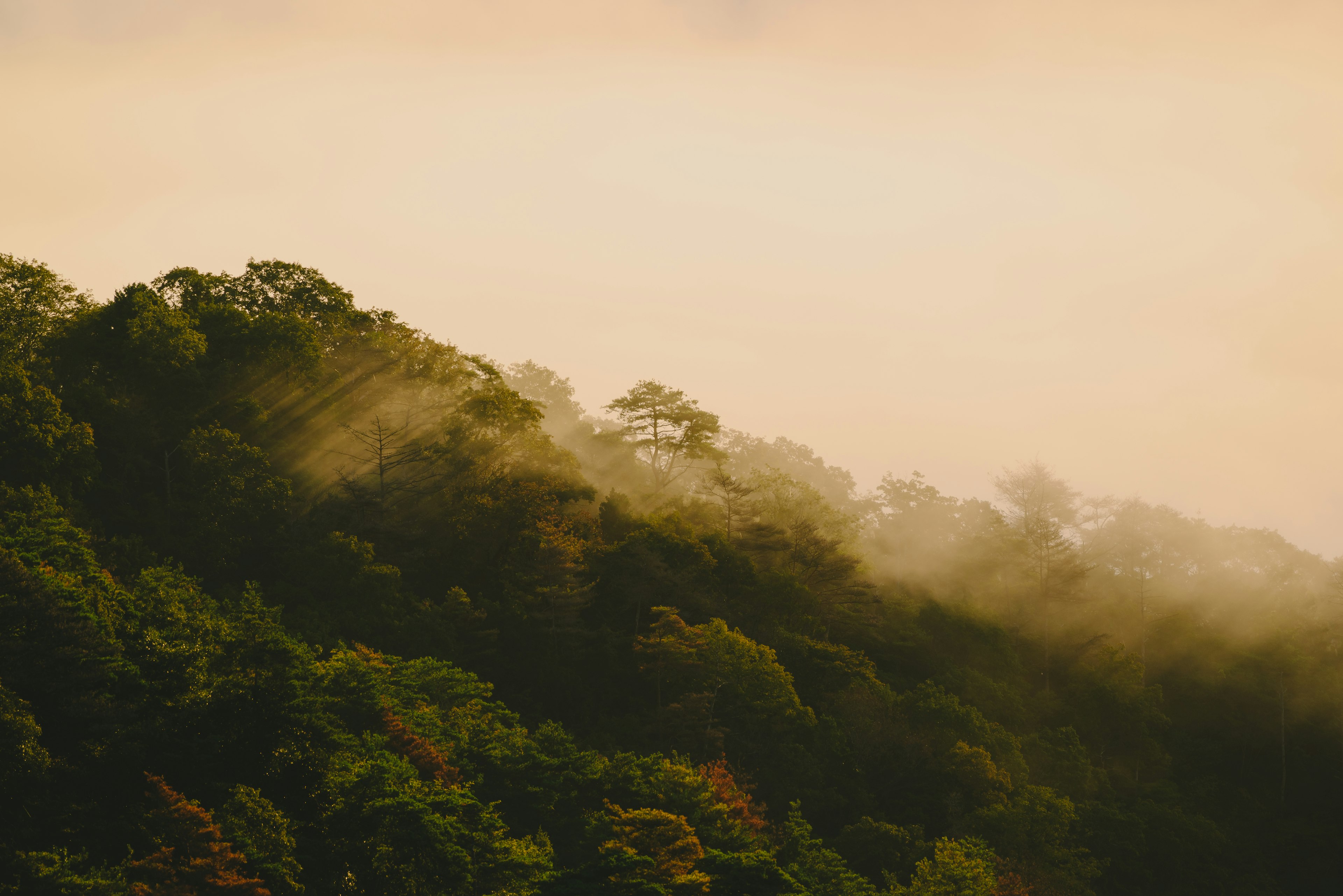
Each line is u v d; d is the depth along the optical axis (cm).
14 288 7288
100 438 7081
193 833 3481
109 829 3531
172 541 6775
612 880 4069
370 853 4022
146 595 5262
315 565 7031
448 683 6272
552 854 4772
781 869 4625
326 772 4244
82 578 4881
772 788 7194
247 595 6025
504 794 5341
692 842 4566
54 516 5553
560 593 7650
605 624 7881
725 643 7575
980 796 7800
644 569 8212
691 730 7162
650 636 7850
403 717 5425
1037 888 7156
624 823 4706
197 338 7856
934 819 7606
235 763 4081
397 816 4059
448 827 4112
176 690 4178
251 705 4206
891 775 7825
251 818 3744
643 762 5862
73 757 3719
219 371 7956
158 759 3866
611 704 7525
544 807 5316
